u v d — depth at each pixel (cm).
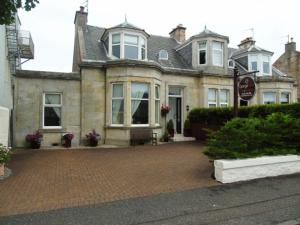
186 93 1903
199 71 1925
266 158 778
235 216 507
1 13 652
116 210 531
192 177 773
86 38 1872
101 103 1608
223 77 1986
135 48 1725
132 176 795
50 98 1557
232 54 2464
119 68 1564
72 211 525
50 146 1510
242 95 910
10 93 1445
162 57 1991
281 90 2158
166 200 588
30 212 520
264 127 870
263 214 515
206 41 1977
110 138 1574
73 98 1574
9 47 1474
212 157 801
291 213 519
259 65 2261
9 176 801
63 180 755
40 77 1516
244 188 672
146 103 1614
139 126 1567
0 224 466
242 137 795
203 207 549
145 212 523
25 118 1484
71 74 1566
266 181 732
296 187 680
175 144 1559
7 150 830
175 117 1916
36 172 855
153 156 1135
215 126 1609
